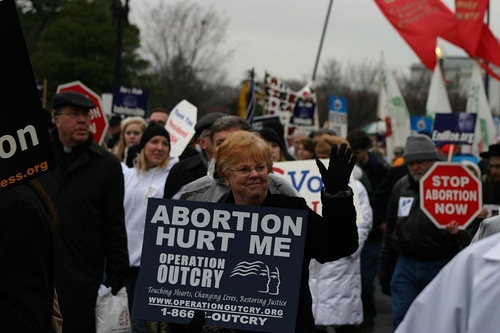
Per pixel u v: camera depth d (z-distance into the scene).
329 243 5.04
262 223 4.84
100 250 7.43
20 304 3.79
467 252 2.68
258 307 4.82
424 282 9.16
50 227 4.01
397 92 22.25
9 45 3.81
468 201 8.84
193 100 50.91
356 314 9.46
